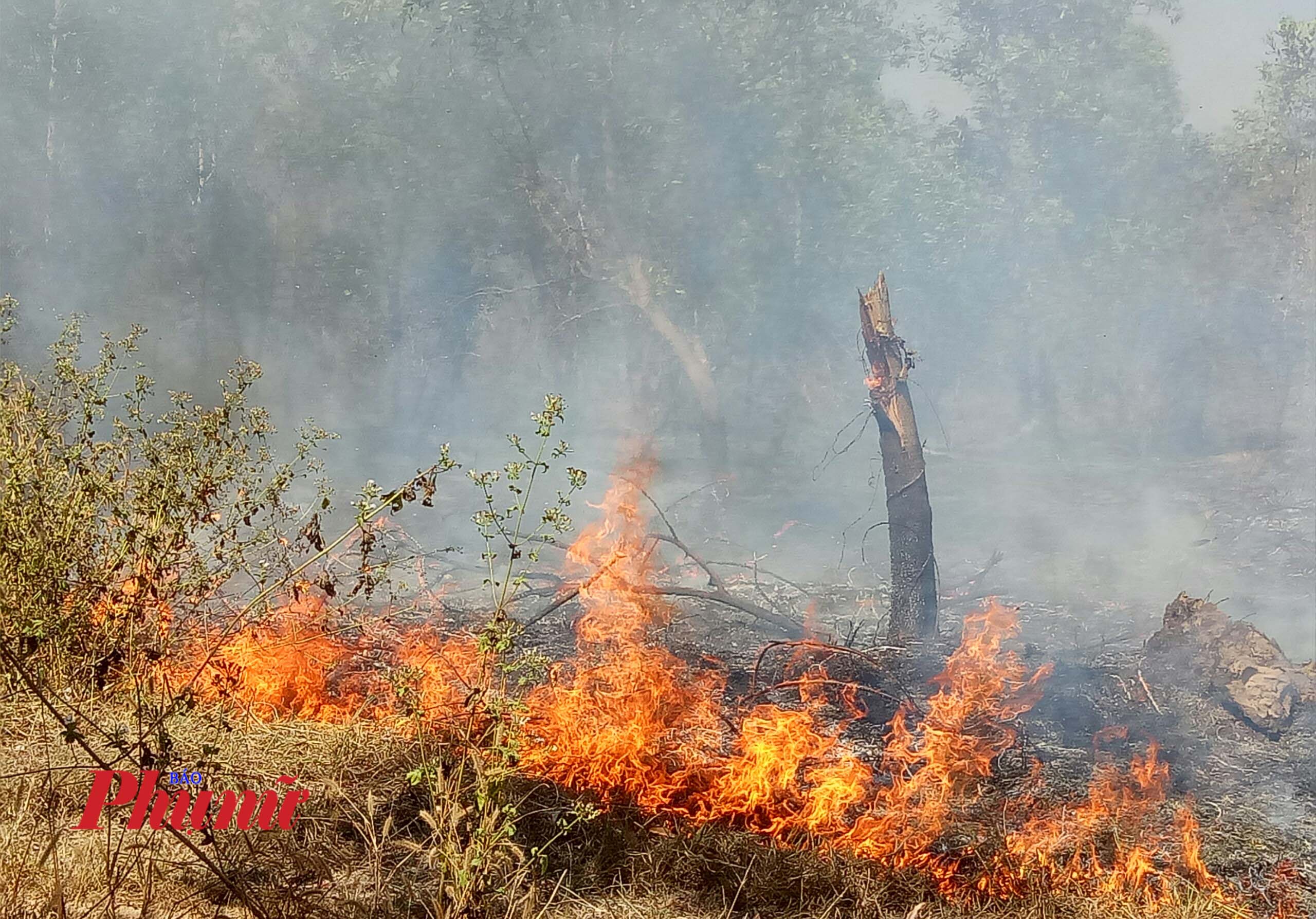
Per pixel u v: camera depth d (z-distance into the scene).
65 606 4.02
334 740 4.77
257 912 3.43
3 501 3.93
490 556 3.72
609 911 3.81
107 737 3.85
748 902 4.02
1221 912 4.10
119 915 3.53
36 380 4.43
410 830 4.25
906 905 4.10
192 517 4.14
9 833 3.82
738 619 8.32
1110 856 4.57
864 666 6.60
